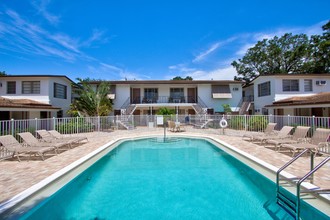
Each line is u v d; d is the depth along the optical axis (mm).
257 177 7859
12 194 5281
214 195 6246
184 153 12367
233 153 10875
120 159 10992
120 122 23641
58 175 6781
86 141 14602
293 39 40750
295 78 24000
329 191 4555
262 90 27375
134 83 31047
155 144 15297
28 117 22484
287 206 5379
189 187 6883
